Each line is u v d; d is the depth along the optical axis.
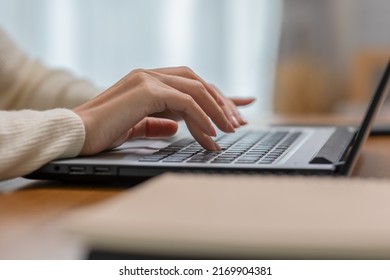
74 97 1.19
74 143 0.61
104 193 0.56
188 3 3.01
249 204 0.25
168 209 0.24
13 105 1.21
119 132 0.64
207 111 0.68
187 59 3.03
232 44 3.00
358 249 0.19
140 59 3.04
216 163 0.57
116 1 3.02
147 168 0.57
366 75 2.56
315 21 2.90
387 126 1.12
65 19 3.03
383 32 2.99
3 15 3.04
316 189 0.29
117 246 0.21
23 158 0.58
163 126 0.78
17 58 1.25
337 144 0.68
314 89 2.82
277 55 2.89
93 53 3.04
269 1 2.96
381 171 0.68
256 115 1.68
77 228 0.21
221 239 0.20
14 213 0.48
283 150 0.66
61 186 0.60
